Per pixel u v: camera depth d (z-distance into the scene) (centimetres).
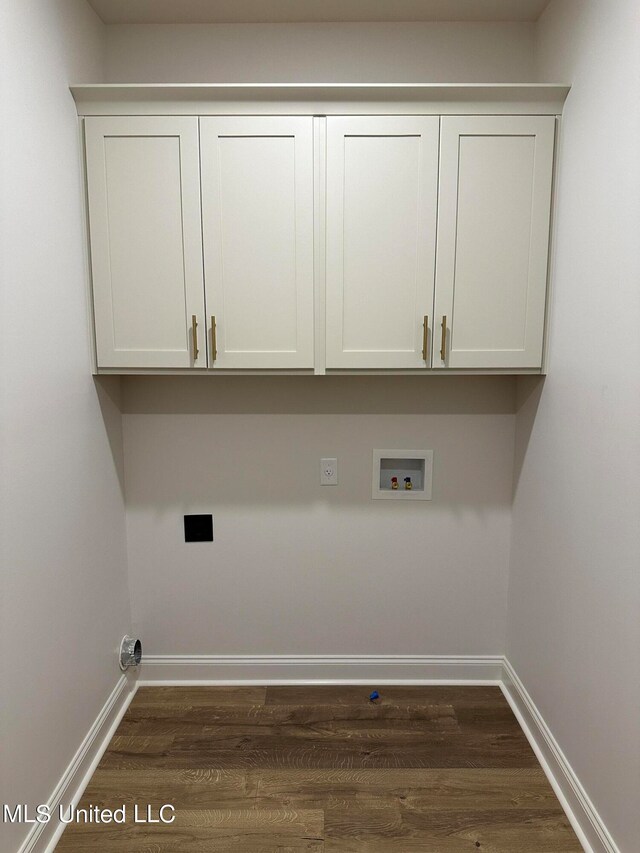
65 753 167
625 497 138
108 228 182
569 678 170
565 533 173
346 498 225
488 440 222
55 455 162
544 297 186
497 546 227
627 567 137
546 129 178
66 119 169
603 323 150
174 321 186
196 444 221
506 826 162
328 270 184
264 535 227
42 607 154
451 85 172
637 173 133
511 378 219
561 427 177
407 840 158
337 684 230
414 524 227
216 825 162
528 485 206
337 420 221
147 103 176
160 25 199
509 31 200
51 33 159
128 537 226
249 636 230
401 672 231
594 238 155
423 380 219
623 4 138
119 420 217
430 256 184
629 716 136
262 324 187
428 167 179
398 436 221
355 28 199
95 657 191
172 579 229
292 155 179
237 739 197
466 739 198
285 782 178
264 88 174
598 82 152
